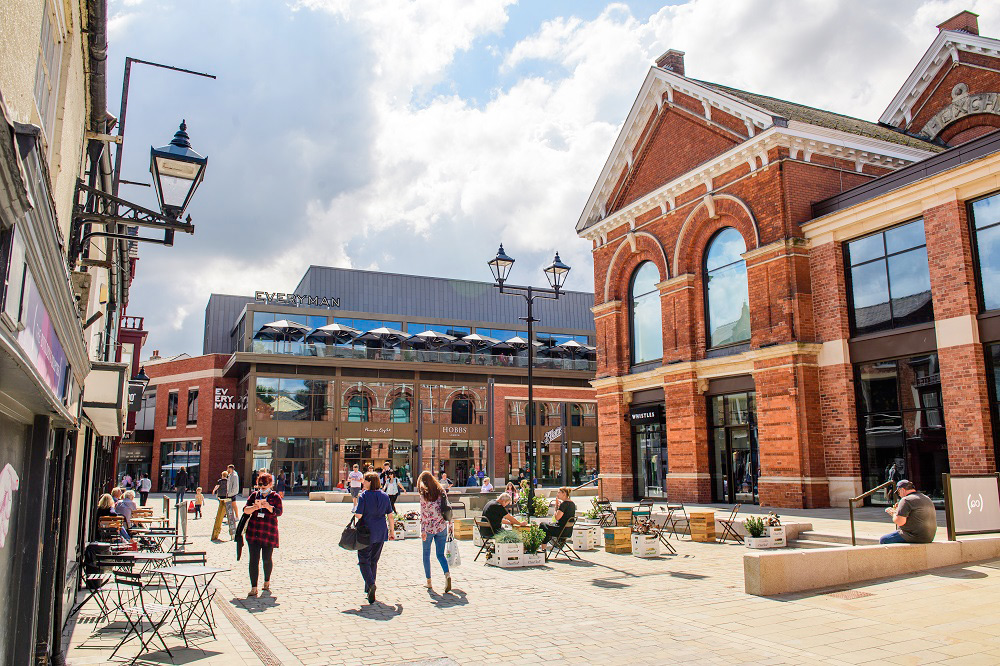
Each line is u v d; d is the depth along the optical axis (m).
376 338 49.00
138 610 8.84
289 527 20.97
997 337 15.76
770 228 20.44
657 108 25.59
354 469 32.06
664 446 24.72
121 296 16.06
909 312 17.72
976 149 16.33
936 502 16.72
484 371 50.72
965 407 16.08
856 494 18.22
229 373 48.62
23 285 2.85
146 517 19.17
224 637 7.37
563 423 42.69
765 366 20.19
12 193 2.35
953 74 26.22
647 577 10.94
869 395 18.53
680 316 23.50
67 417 5.09
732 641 7.03
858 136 21.25
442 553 9.85
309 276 54.72
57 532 6.30
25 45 3.45
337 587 10.30
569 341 56.78
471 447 49.75
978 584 9.48
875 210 18.31
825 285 19.48
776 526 14.09
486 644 6.97
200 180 6.91
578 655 6.58
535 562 12.34
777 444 19.62
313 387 46.56
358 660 6.44
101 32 5.94
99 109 7.25
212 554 14.52
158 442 52.31
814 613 8.19
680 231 23.66
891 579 10.05
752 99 25.27
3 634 4.22
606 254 27.50
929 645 6.75
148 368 54.38
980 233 16.41
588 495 33.16
